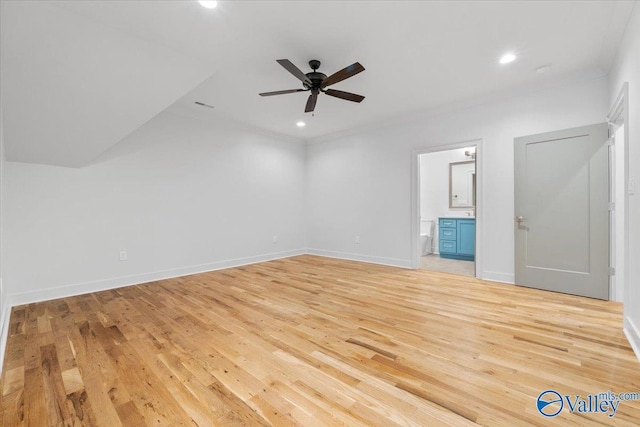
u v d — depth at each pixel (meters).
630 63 2.17
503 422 1.31
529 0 2.01
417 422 1.32
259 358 1.89
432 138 4.31
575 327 2.33
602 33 2.38
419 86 3.45
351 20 2.22
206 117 4.54
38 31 2.07
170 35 2.38
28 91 2.37
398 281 3.85
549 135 3.28
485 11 2.12
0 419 1.36
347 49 2.63
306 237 6.23
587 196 3.07
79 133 2.94
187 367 1.79
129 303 3.04
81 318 2.62
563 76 3.17
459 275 4.15
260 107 4.16
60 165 3.30
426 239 6.16
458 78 3.23
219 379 1.67
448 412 1.38
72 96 2.54
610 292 2.97
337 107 4.17
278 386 1.60
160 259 4.07
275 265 5.00
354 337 2.19
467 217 5.45
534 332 2.24
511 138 3.60
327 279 3.99
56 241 3.27
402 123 4.64
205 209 4.56
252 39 2.45
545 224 3.33
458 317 2.56
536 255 3.41
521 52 2.70
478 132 3.86
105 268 3.60
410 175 4.58
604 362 1.80
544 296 3.14
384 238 4.96
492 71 3.06
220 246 4.75
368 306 2.88
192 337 2.21
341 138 5.52
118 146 3.71
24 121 2.60
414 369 1.75
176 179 4.23
